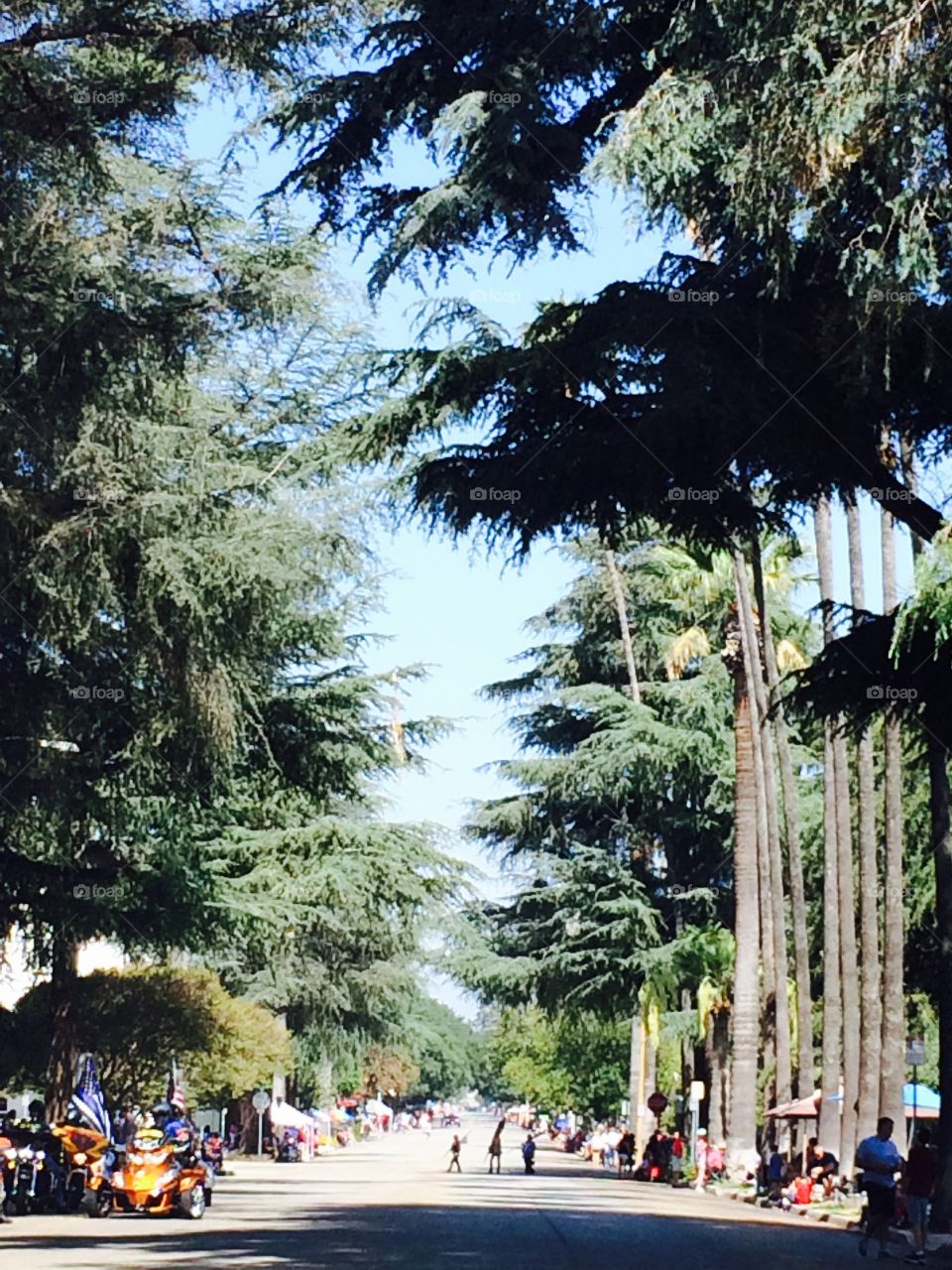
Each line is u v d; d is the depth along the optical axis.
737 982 56.06
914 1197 26.28
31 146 23.09
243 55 22.84
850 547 46.78
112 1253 20.98
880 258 16.22
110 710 29.69
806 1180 43.56
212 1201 37.31
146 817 35.62
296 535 27.48
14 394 23.64
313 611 34.19
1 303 22.64
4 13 22.50
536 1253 21.42
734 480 20.23
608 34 19.08
